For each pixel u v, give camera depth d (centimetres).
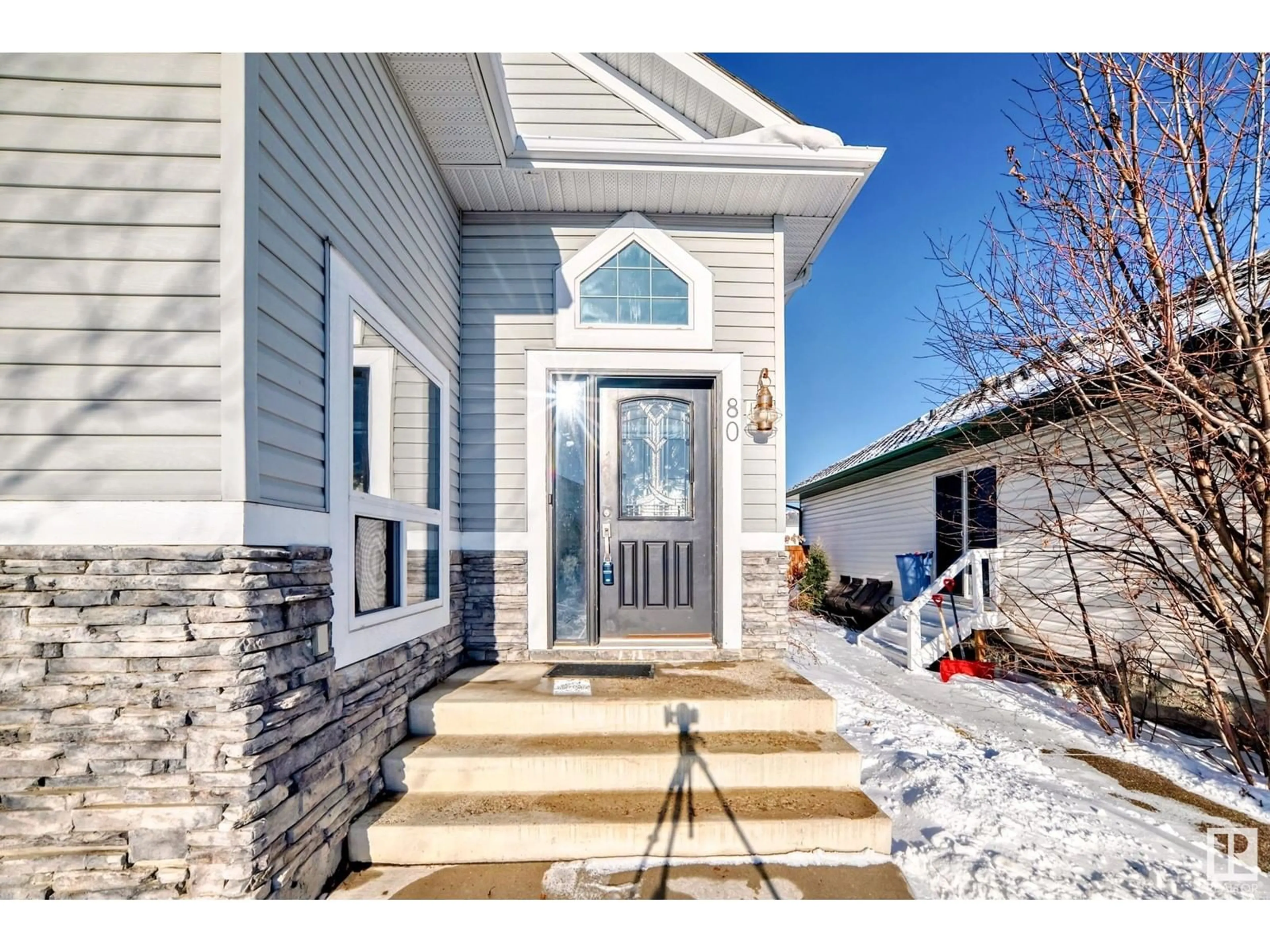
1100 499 507
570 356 421
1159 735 414
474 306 423
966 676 604
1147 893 224
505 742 290
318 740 214
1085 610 507
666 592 428
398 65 292
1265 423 337
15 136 175
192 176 178
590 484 424
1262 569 352
